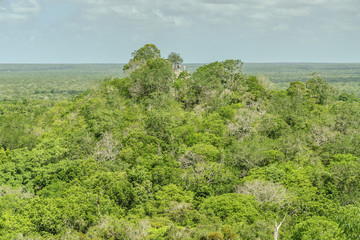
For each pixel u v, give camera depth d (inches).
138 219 1795.0
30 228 1705.2
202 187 2197.3
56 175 2458.2
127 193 2076.8
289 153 2605.8
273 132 2938.0
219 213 1820.9
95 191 2032.5
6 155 3021.7
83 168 2454.5
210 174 2305.6
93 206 1893.5
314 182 2197.3
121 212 1950.1
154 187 2224.4
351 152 2667.3
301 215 1845.5
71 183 2294.5
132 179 2219.5
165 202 1989.4
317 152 2684.5
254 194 2022.6
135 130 2819.9
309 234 1435.8
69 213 1797.5
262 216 1748.3
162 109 3319.4
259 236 1531.7
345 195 2000.5
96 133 3019.2
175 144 2674.7
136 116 3203.7
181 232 1614.2
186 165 2456.9
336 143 2716.5
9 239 1590.8
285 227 1686.8
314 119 3179.1
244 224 1604.3
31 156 2625.5
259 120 3016.7
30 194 2272.4
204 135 2812.5
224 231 1535.4
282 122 2955.2
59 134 3297.2
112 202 1994.3
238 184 2234.3
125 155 2566.4
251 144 2581.2
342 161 2341.3
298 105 3348.9
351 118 3097.9
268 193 2000.5
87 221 1811.0
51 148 2797.7
